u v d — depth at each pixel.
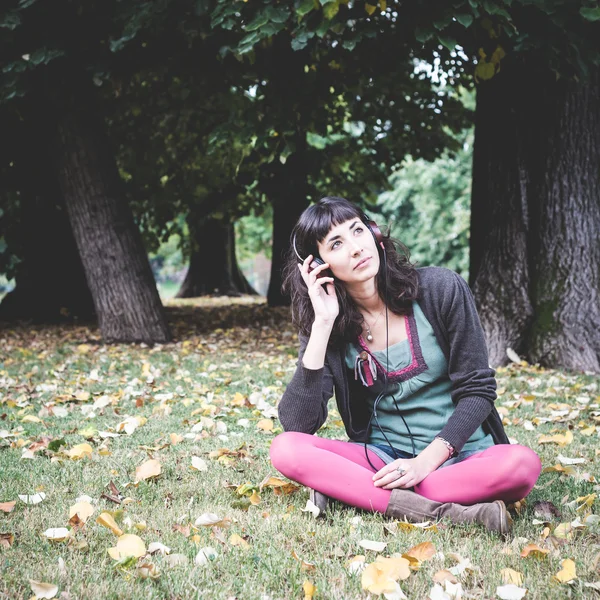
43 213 11.19
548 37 5.27
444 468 2.37
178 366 6.42
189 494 2.79
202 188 11.20
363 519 2.43
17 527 2.36
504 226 6.52
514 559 2.06
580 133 6.25
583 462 3.15
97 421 4.21
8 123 9.02
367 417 2.71
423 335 2.46
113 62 6.91
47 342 8.47
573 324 6.19
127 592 1.87
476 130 6.93
